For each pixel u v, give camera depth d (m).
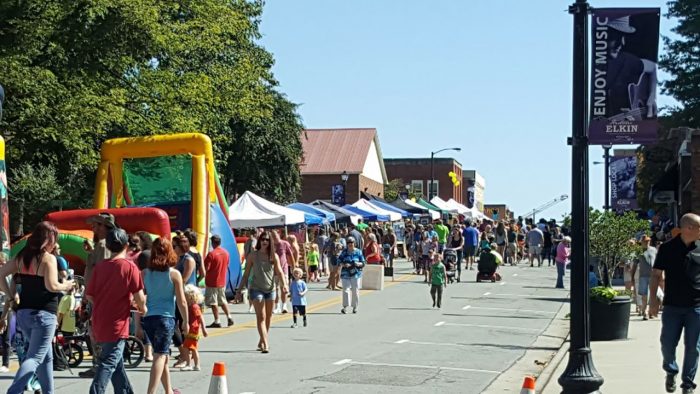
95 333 9.13
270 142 55.19
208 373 13.09
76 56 26.36
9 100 25.05
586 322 10.08
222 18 35.81
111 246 9.22
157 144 25.25
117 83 29.94
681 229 10.54
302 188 81.75
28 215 30.56
